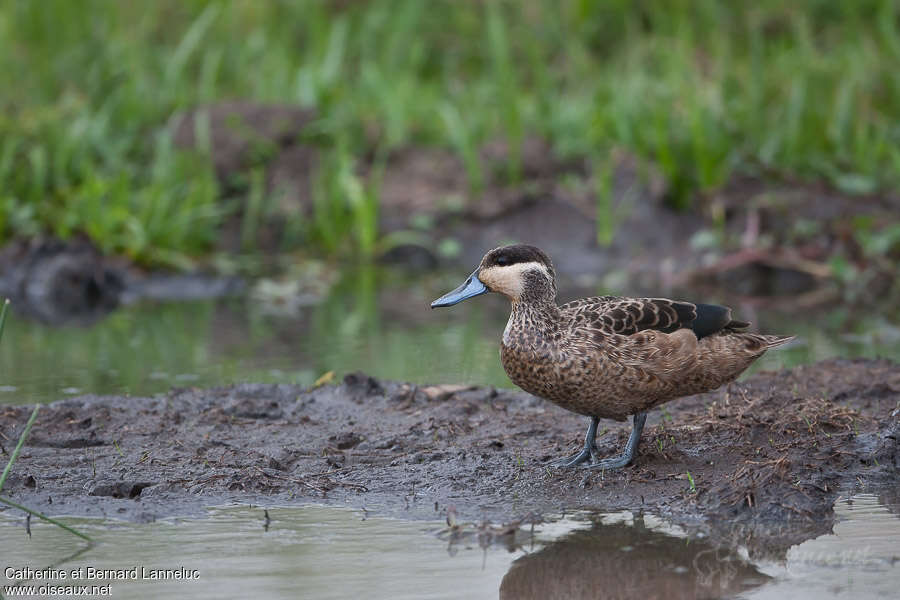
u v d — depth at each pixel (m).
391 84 20.22
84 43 20.69
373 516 7.82
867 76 19.38
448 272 16.97
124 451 8.92
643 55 21.41
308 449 8.99
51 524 7.68
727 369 8.46
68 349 12.51
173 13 22.42
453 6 23.50
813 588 6.68
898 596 6.55
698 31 22.44
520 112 19.42
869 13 22.59
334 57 20.27
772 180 17.47
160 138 17.70
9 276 15.62
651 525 7.63
